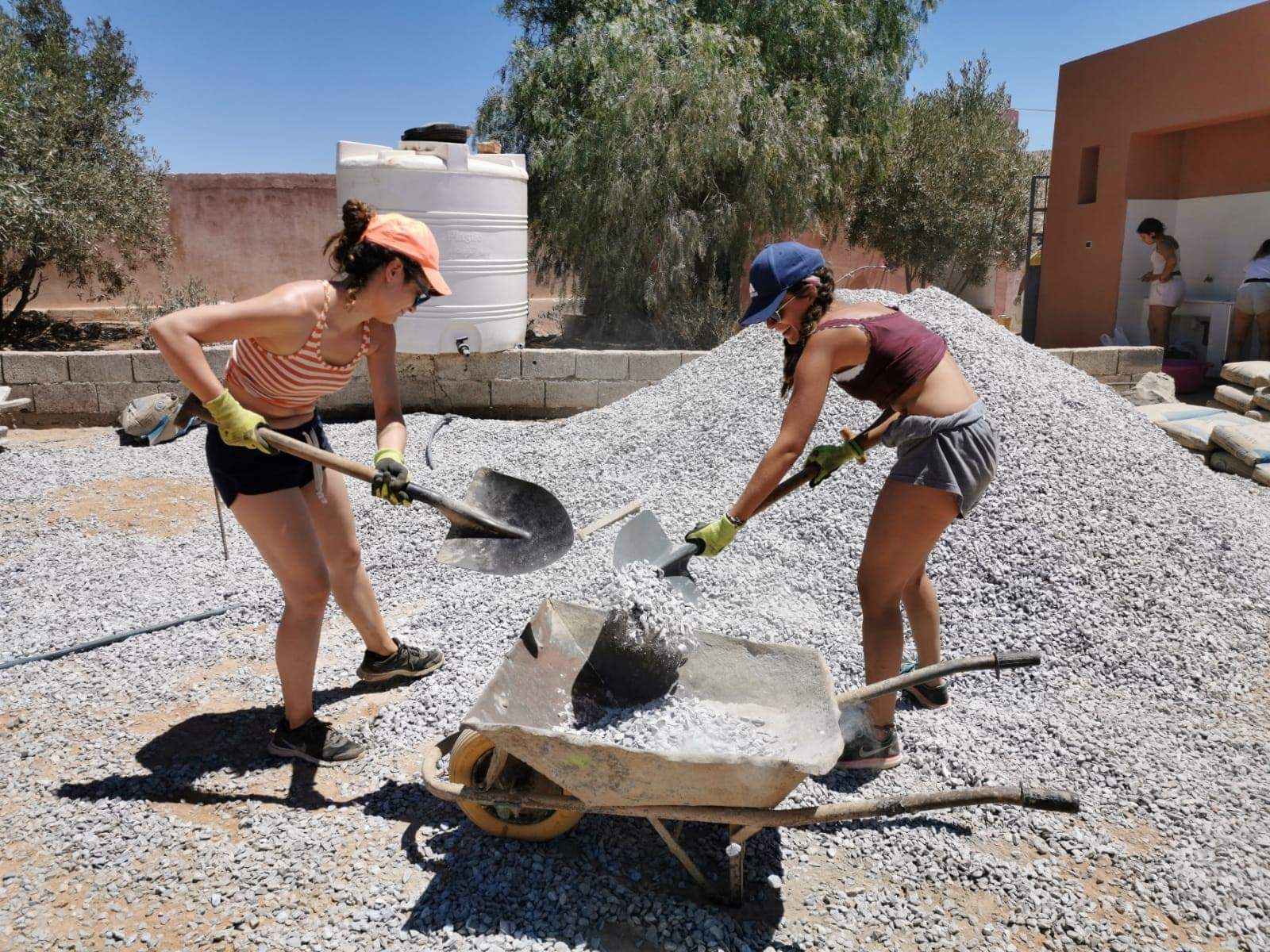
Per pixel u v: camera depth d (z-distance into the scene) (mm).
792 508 4914
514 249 9156
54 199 12484
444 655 4023
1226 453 7512
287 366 3102
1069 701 3709
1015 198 17406
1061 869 2848
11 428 8922
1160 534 4695
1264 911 2678
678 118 12023
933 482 2980
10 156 12086
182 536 5852
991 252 17672
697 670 3143
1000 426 5078
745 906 2682
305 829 2969
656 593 2967
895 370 2967
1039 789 2393
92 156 13641
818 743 2635
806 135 12672
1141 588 4324
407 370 9203
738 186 12836
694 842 2908
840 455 3119
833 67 13852
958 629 4086
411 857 2838
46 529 5898
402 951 2482
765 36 13727
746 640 3074
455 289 8781
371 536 5547
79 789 3182
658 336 12867
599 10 13180
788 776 2393
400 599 4738
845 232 18031
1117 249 12367
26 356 8859
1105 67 12352
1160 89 11484
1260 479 7055
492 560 3154
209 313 2875
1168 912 2678
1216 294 11852
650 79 11867
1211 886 2770
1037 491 4707
